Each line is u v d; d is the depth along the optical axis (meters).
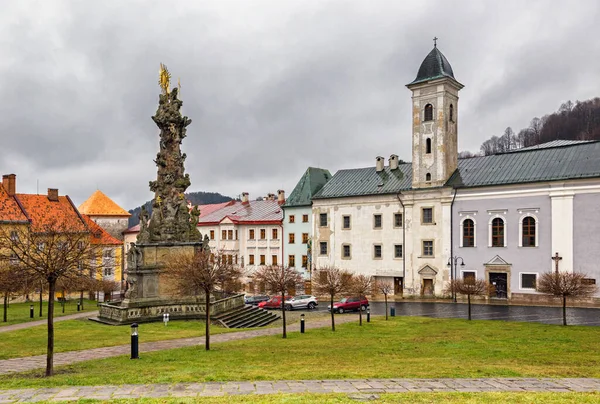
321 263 75.62
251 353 24.47
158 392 14.85
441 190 64.44
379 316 46.34
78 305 53.91
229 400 13.34
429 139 66.62
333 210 75.00
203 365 20.55
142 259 41.09
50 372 19.22
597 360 22.39
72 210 78.75
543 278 43.25
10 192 70.69
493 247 60.38
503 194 59.81
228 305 42.44
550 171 57.88
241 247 84.56
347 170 79.69
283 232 80.81
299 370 18.86
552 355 23.94
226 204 98.62
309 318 45.84
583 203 54.50
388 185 71.38
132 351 23.16
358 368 19.42
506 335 31.88
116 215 108.06
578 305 53.75
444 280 63.81
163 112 44.66
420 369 19.06
